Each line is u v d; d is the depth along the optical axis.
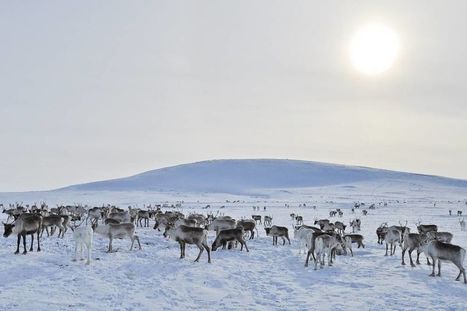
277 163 192.62
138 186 160.88
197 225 30.08
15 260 19.08
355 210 81.50
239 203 101.69
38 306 13.47
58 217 26.58
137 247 24.61
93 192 138.88
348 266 21.19
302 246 27.50
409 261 22.97
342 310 14.09
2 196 121.88
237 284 17.39
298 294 16.02
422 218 60.72
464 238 34.03
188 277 18.00
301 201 112.31
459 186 165.12
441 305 14.52
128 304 14.21
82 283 16.16
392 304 14.70
